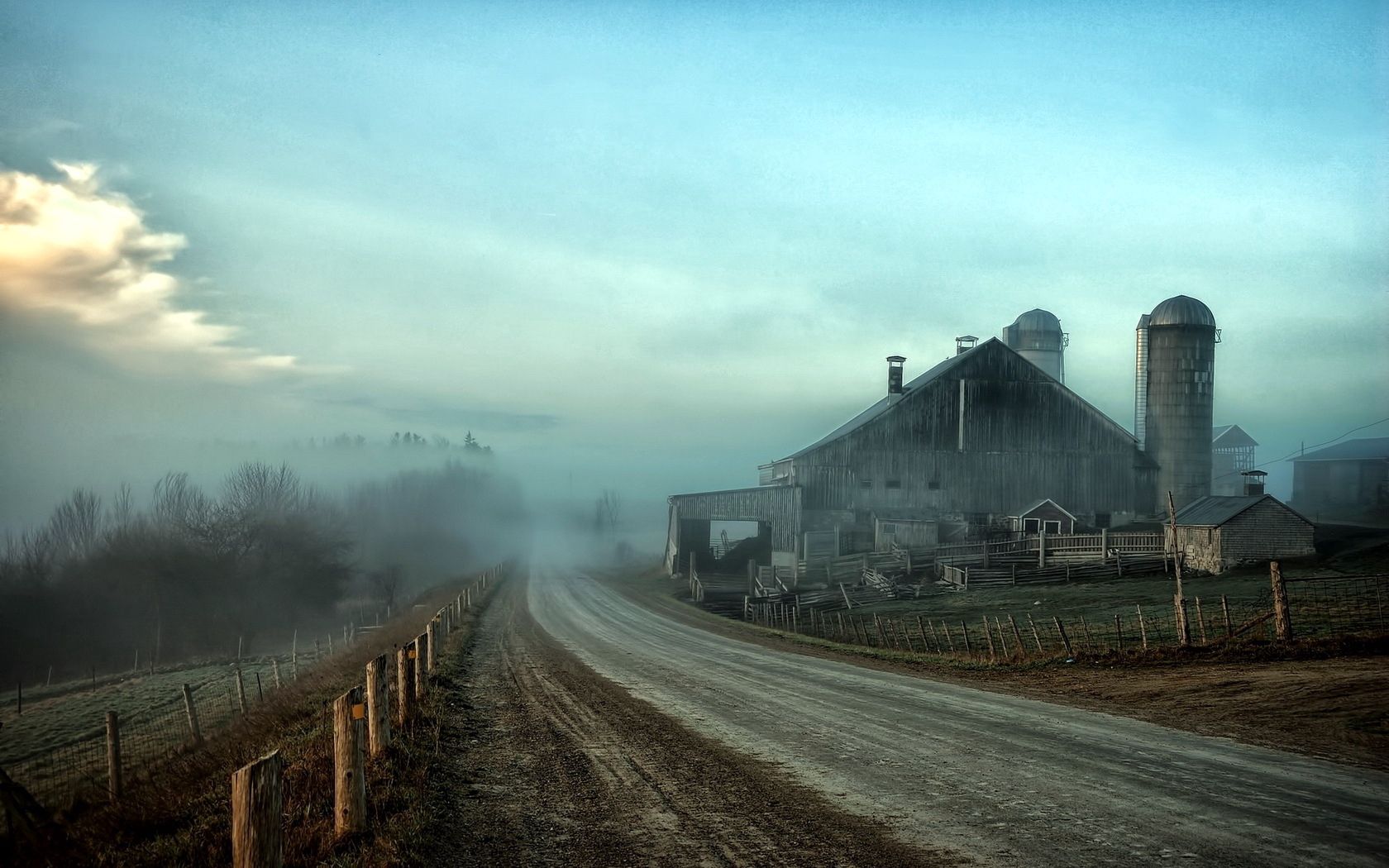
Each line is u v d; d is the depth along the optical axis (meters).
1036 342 83.50
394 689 16.88
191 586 59.03
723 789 10.42
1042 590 42.72
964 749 12.25
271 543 62.28
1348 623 24.16
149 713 30.70
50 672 51.91
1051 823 8.69
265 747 13.54
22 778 20.17
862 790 10.17
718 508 63.56
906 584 48.97
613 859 8.02
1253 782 10.05
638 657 25.67
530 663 24.17
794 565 57.44
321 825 8.59
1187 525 43.62
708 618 43.19
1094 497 59.72
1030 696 17.09
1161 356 60.38
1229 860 7.52
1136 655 20.59
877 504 59.44
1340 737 12.23
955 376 60.03
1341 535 47.66
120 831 9.91
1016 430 59.97
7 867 9.51
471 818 9.38
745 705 16.66
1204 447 59.94
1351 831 8.25
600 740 13.50
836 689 18.72
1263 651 19.70
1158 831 8.34
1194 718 14.00
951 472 59.72
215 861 8.28
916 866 7.61
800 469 59.78
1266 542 41.06
